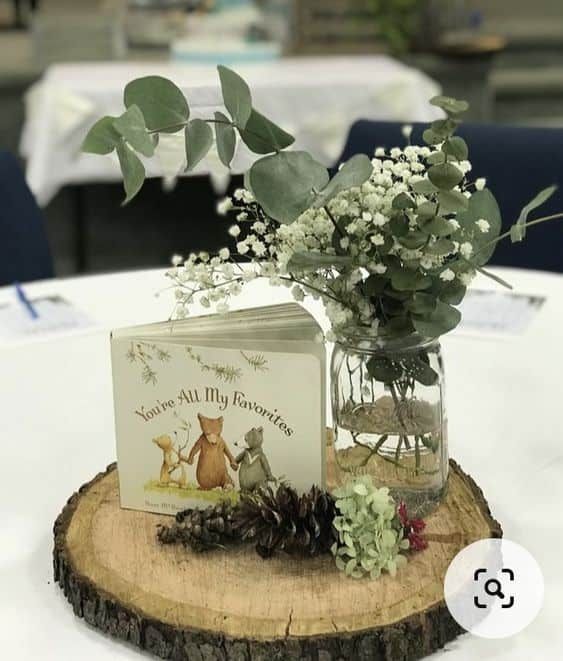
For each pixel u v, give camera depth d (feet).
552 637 2.38
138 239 11.94
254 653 2.19
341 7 12.01
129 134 2.15
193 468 2.69
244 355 2.57
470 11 12.94
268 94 9.62
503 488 3.09
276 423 2.61
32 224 5.97
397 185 2.33
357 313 2.44
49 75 10.19
